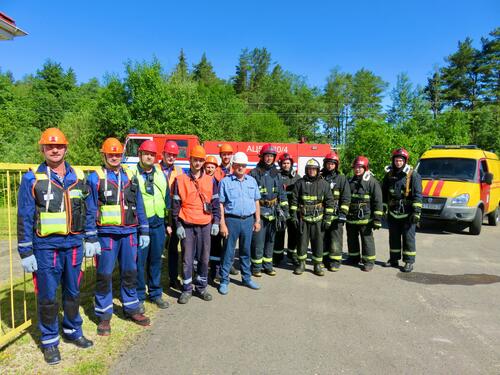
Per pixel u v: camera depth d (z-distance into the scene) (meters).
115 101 31.14
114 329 4.29
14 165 3.75
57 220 3.51
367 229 7.03
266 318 4.74
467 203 10.53
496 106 45.75
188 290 5.28
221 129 45.66
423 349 4.00
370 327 4.53
